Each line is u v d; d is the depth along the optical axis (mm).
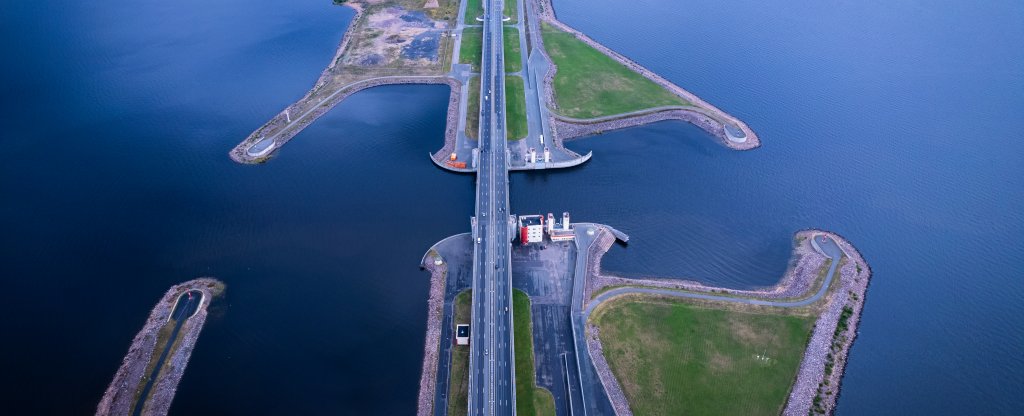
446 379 199000
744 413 187750
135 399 194250
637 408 188500
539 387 194750
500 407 184750
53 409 191125
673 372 199250
